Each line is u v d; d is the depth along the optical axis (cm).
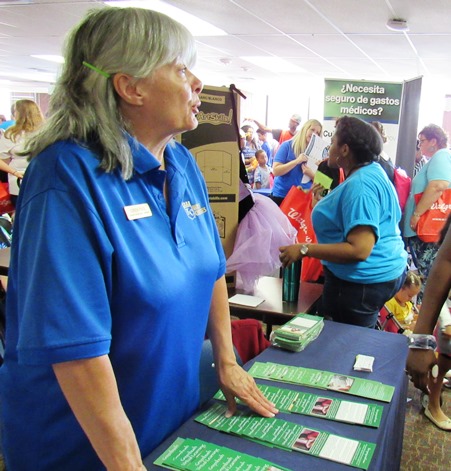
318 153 363
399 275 207
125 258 80
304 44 636
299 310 201
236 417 106
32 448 95
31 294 73
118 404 77
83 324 73
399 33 530
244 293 226
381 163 338
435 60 672
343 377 124
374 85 404
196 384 108
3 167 335
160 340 89
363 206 187
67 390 75
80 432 90
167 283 86
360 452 92
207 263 100
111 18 82
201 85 92
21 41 701
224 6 470
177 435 99
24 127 347
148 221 88
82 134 82
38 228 75
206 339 149
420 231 348
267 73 935
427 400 250
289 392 117
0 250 272
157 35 81
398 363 134
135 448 78
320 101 1140
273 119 1193
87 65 82
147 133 90
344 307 204
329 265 207
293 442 95
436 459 216
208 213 113
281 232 227
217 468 87
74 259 75
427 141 412
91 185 79
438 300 137
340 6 449
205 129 210
